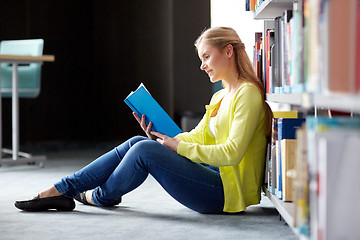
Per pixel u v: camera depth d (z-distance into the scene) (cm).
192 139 309
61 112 828
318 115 268
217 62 274
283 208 235
